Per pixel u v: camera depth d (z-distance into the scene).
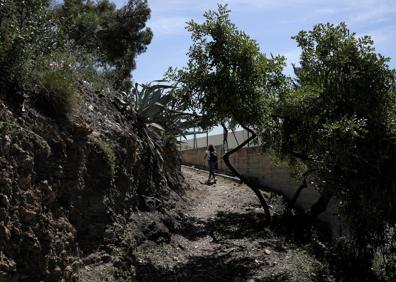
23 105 6.13
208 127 10.83
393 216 8.87
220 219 12.09
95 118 8.46
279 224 12.26
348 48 8.93
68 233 6.23
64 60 7.78
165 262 8.13
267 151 12.38
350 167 8.55
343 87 8.89
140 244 8.35
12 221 5.12
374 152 8.38
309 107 9.49
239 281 7.98
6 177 5.12
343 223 12.05
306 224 12.45
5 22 6.50
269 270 8.79
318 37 9.29
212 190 16.25
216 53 10.11
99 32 20.33
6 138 5.28
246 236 10.87
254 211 13.09
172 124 13.36
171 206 11.43
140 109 11.42
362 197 8.59
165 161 13.03
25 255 5.26
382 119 8.52
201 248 9.55
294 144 10.70
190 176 18.38
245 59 10.12
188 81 10.34
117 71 13.47
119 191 8.19
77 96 7.61
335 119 8.98
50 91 6.70
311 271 9.18
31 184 5.63
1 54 6.04
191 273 7.96
